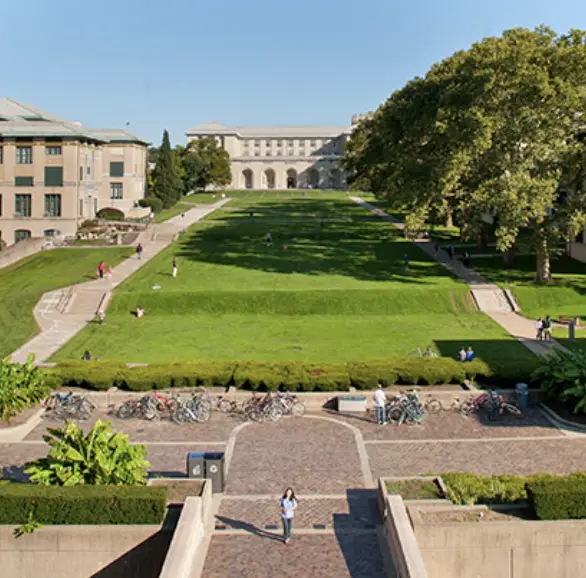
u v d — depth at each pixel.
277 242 105.44
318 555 22.73
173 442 33.28
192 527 22.66
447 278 77.44
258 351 54.69
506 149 71.25
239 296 69.81
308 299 69.31
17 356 54.53
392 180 83.81
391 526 22.83
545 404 37.50
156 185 154.00
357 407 37.12
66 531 23.59
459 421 35.75
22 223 115.12
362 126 127.88
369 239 107.50
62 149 113.88
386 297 69.56
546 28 71.38
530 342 56.38
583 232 83.06
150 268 85.75
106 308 69.12
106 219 123.00
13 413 35.06
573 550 23.34
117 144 135.62
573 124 70.88
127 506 23.80
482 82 66.00
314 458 31.28
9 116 121.56
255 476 29.36
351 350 54.56
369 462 30.83
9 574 23.89
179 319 66.38
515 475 29.39
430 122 74.25
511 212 66.69
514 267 81.81
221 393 38.56
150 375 39.25
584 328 61.34
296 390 38.72
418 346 55.44
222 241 106.56
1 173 114.62
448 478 26.80
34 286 77.38
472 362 40.66
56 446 26.30
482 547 23.19
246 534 24.16
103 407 38.06
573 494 23.70
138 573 23.61
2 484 24.91
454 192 79.56
